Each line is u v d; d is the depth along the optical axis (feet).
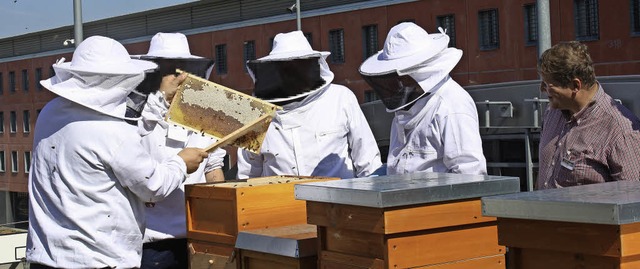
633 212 7.27
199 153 12.28
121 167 11.30
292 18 51.42
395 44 12.53
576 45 9.96
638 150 9.82
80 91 11.08
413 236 9.07
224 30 55.26
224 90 12.16
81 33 28.14
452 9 42.83
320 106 15.16
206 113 12.27
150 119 13.17
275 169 15.33
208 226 11.99
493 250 9.68
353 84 48.21
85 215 11.41
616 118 9.90
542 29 17.12
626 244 7.34
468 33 42.34
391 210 8.80
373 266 9.08
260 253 10.78
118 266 11.58
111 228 11.54
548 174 10.61
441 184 9.15
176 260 13.75
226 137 11.96
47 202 11.73
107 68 10.97
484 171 12.21
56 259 11.50
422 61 12.06
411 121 12.84
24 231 38.63
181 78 12.49
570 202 7.52
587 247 7.58
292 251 10.10
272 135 15.24
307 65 14.53
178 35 16.05
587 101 10.05
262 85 14.79
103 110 11.17
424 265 9.14
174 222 13.58
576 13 37.99
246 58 54.39
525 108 16.75
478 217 9.45
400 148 13.32
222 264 11.65
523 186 17.13
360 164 15.49
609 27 36.58
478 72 41.98
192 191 12.16
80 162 11.34
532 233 8.06
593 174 10.05
